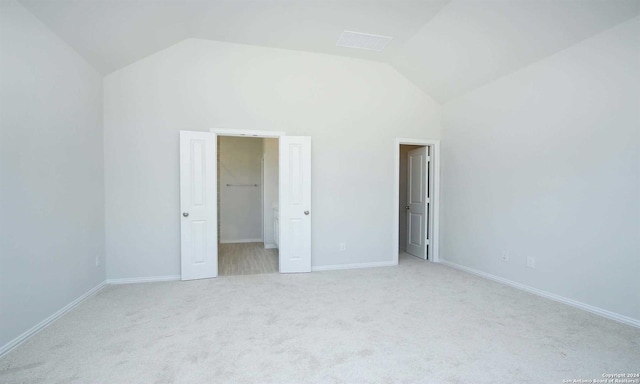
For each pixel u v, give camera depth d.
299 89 4.02
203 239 3.70
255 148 6.42
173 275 3.68
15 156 2.10
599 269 2.65
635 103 2.40
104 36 2.82
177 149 3.64
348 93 4.21
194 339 2.21
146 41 3.24
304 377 1.77
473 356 1.99
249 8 2.99
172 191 3.64
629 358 1.97
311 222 4.11
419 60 3.94
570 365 1.89
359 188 4.30
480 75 3.68
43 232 2.39
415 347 2.11
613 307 2.56
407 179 5.34
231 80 3.77
